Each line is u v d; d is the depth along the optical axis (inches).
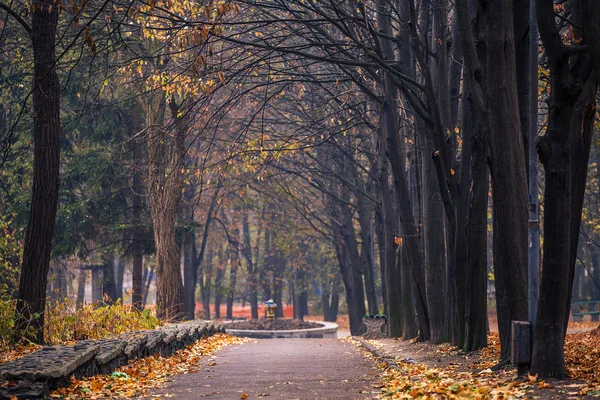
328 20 660.1
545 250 374.3
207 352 765.3
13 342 502.6
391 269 1049.5
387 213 1045.2
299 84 1160.8
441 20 735.7
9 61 895.7
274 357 702.5
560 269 371.2
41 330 523.8
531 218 405.1
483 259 625.3
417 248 847.7
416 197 1005.2
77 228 1270.9
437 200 799.1
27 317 519.2
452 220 692.7
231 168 1121.4
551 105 373.1
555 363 371.6
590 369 398.0
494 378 400.2
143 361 545.0
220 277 2411.4
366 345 851.4
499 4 436.1
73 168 1208.2
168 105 1041.5
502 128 442.6
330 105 1103.6
